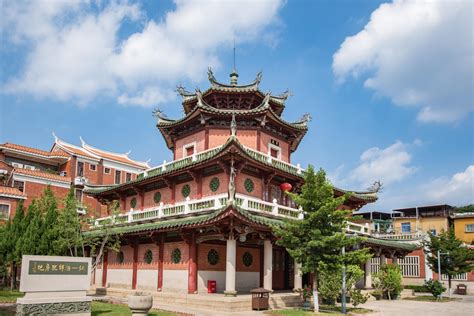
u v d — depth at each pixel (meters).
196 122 40.56
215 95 41.38
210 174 35.66
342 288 29.27
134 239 38.81
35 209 42.56
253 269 36.25
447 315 30.17
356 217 28.75
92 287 41.69
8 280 44.59
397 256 52.94
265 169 35.81
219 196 31.20
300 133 43.75
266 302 28.67
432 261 52.16
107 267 42.72
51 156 69.69
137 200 43.81
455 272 50.75
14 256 37.88
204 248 33.06
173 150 46.12
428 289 46.66
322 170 28.19
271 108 42.59
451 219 86.69
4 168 60.41
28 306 19.78
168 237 35.56
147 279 36.97
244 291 34.53
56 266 21.11
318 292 31.52
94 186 48.66
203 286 32.22
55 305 20.56
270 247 31.89
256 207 31.86
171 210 35.12
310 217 26.52
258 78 41.44
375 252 46.19
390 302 40.44
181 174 38.09
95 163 72.81
